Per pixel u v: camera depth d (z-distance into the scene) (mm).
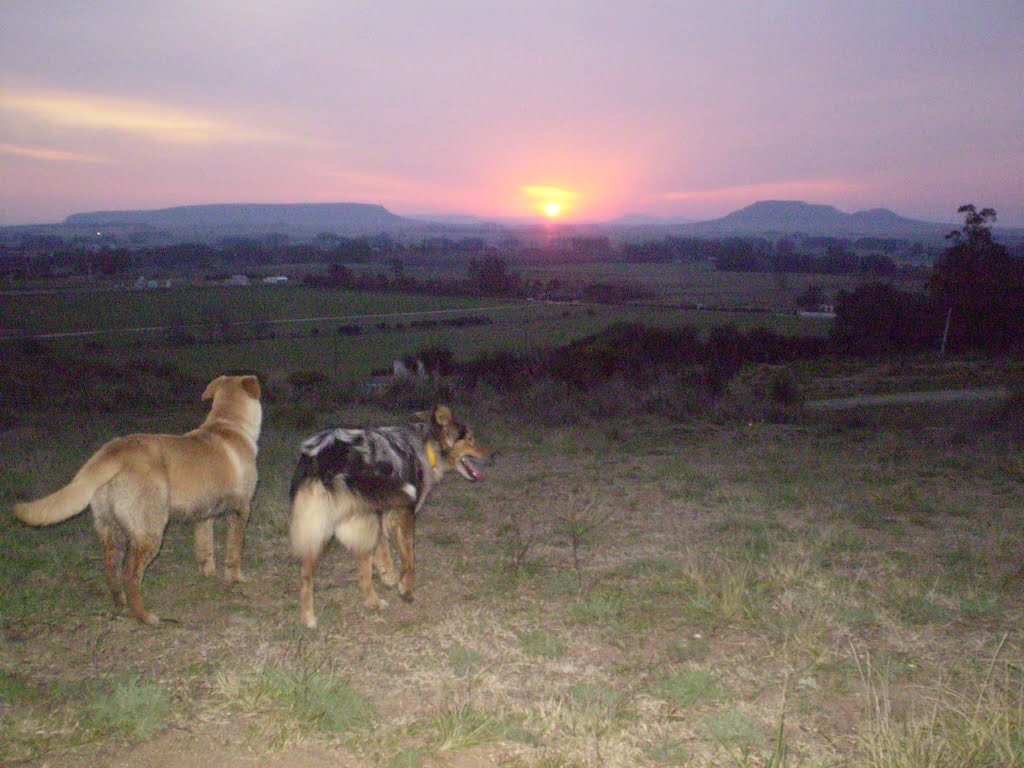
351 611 2496
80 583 2650
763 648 2238
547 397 7562
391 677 2062
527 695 1986
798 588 2650
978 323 25297
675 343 17531
